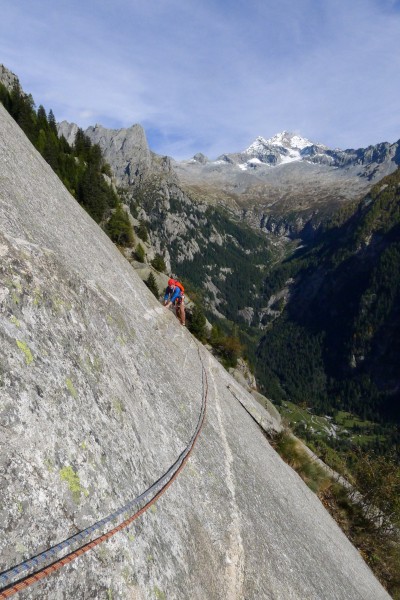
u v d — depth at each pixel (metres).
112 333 7.62
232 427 13.94
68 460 4.06
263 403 32.75
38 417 3.92
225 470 9.97
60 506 3.64
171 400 9.51
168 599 4.63
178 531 5.98
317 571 10.94
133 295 14.69
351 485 27.55
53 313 5.36
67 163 71.94
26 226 9.53
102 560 3.84
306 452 25.47
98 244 16.19
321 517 17.42
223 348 48.81
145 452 6.21
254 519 9.36
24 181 13.13
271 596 7.54
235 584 6.82
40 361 4.46
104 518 4.14
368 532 23.92
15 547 3.01
